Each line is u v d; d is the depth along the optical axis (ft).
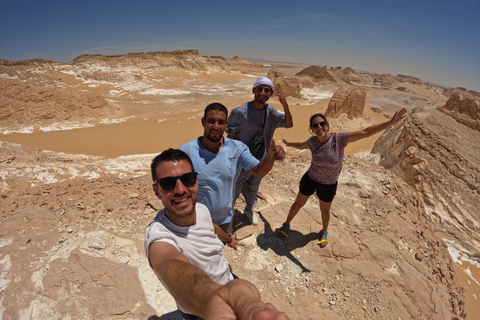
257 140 14.16
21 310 11.23
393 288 15.38
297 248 16.47
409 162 64.80
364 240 17.74
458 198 56.29
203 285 3.90
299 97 248.93
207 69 393.50
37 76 241.96
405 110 12.09
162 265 4.96
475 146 66.69
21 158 52.21
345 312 13.76
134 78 292.40
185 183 5.81
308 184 14.87
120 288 12.39
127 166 51.47
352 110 169.17
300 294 14.06
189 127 134.41
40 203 18.31
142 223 16.88
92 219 16.81
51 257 13.66
